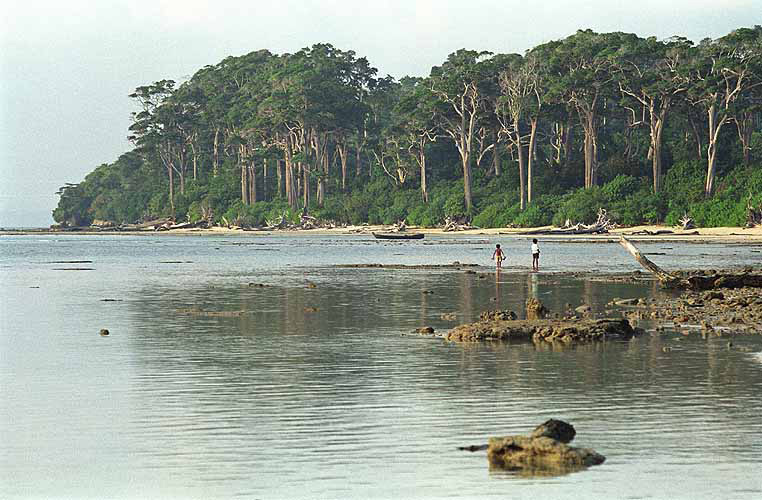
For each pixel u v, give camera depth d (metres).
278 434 23.47
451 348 36.84
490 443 21.50
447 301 57.56
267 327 44.75
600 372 30.98
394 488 19.47
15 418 25.38
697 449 21.77
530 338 39.16
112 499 19.12
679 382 29.19
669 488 19.23
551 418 24.77
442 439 22.92
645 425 23.91
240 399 27.52
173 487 19.75
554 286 68.38
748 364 32.19
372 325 45.22
